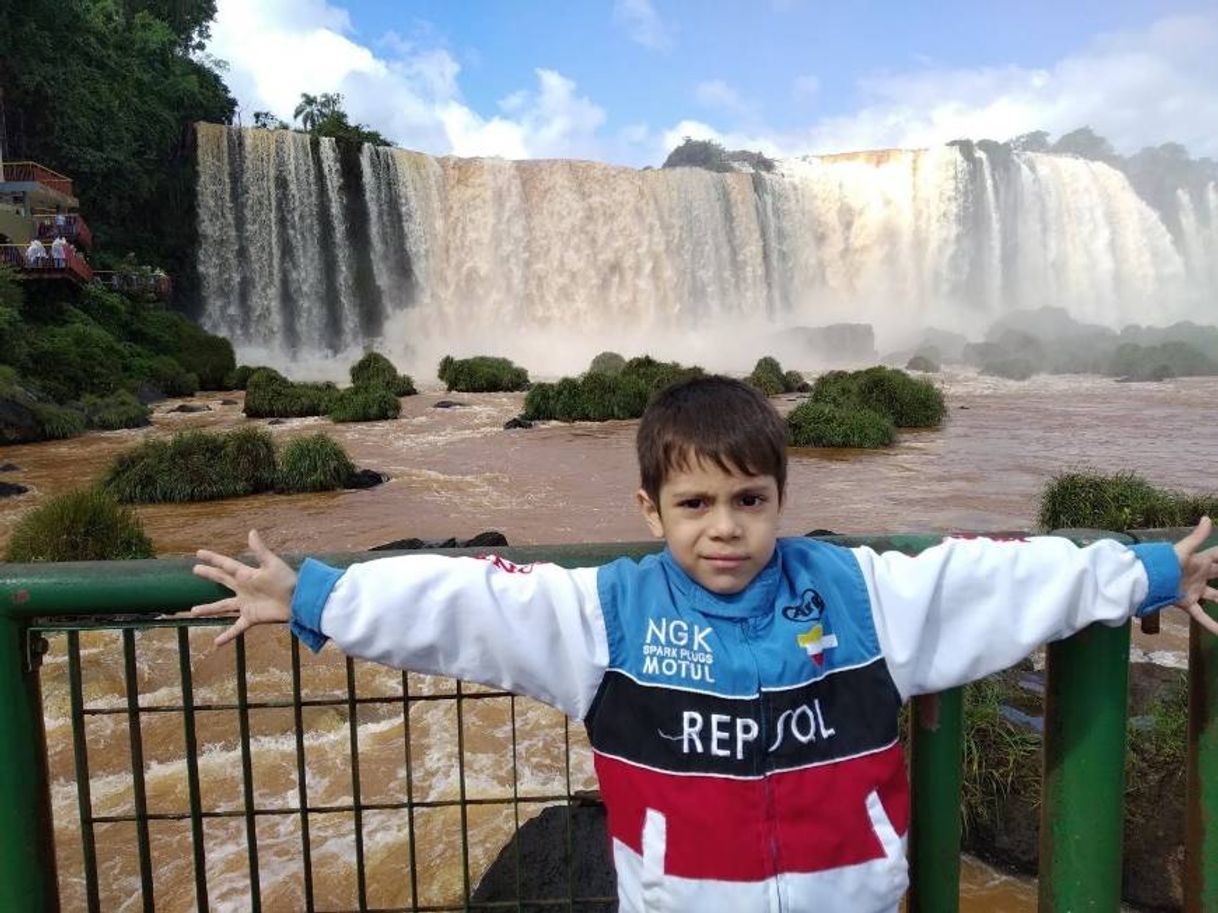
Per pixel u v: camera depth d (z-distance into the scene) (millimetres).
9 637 1710
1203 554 1735
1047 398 28172
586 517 12266
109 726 5375
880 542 1872
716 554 1621
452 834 4234
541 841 3412
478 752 5023
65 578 1684
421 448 19047
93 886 1967
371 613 1597
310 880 2047
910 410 21891
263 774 4867
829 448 18562
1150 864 3627
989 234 51719
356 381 30000
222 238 40312
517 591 1641
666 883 1589
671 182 45250
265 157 40094
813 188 50188
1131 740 3891
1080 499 9883
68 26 38188
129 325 32688
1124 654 1832
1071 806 1876
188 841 4273
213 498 13945
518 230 43562
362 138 48125
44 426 21281
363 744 5172
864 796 1617
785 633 1632
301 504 13383
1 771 1725
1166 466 15789
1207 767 1936
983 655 1666
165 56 44156
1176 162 60531
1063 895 1902
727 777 1588
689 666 1624
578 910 3041
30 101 36250
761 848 1577
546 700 1687
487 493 14070
